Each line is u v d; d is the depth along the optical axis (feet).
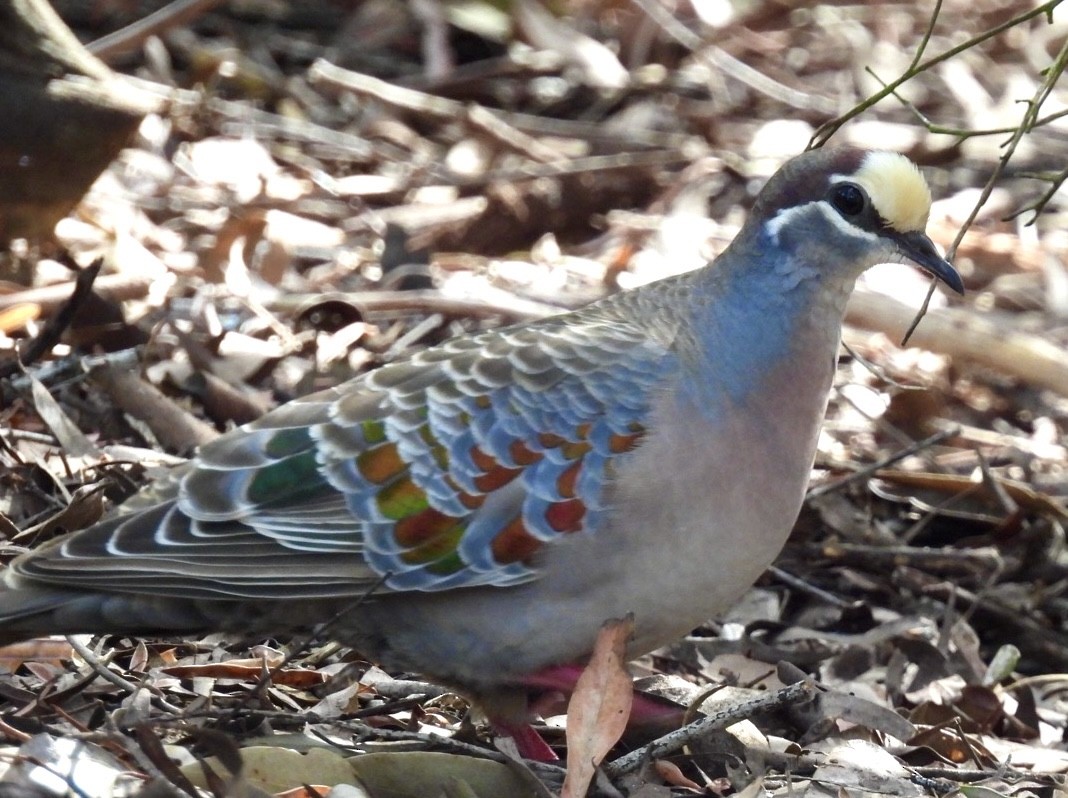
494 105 60.49
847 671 33.65
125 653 28.71
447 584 24.68
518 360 25.34
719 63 62.49
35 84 39.73
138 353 35.63
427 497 24.61
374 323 43.37
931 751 28.71
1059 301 51.19
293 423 25.21
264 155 52.06
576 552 24.59
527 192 51.85
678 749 26.78
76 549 24.11
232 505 24.49
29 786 21.48
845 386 43.91
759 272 26.14
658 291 26.89
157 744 21.42
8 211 40.75
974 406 46.80
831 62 65.10
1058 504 40.24
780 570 37.22
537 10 63.31
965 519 39.93
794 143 58.08
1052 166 58.85
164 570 24.02
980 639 37.24
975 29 67.31
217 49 59.00
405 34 62.49
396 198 52.34
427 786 24.13
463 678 25.91
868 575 37.55
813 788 25.86
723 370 25.29
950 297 50.96
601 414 24.79
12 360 35.45
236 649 29.86
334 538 24.61
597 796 24.90
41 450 33.81
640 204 54.49
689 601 25.31
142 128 51.85
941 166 58.34
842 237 26.25
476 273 48.37
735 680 32.09
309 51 60.75
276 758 23.47
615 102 61.21
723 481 24.85
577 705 24.30
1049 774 28.50
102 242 44.47
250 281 43.86
